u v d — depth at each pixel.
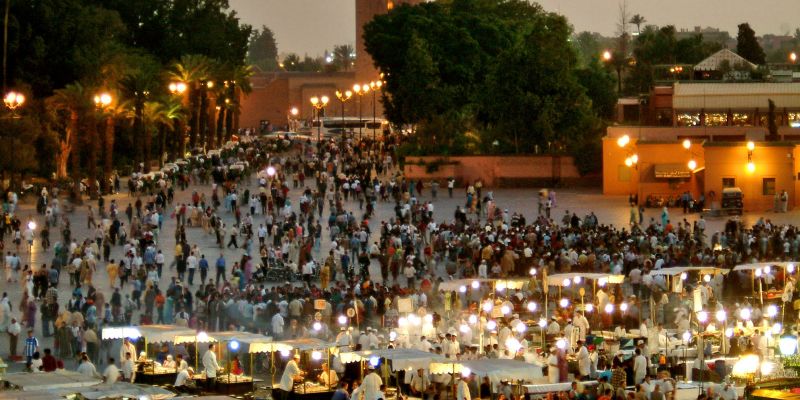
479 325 70.06
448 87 172.00
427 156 149.50
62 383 54.41
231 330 72.19
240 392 63.69
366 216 116.88
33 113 147.38
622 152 138.38
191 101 176.62
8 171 137.75
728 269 83.62
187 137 177.75
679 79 173.50
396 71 183.50
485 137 153.00
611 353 66.12
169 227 112.31
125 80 150.12
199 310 76.06
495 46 182.62
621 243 94.31
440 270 96.56
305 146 174.38
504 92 151.25
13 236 103.12
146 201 127.00
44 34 157.50
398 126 182.75
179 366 65.56
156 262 92.00
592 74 180.75
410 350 60.62
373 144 176.75
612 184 139.00
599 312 75.19
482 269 88.38
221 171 136.25
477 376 60.12
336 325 75.06
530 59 150.38
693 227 108.38
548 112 149.50
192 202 118.00
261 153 160.12
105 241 96.31
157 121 156.00
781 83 147.12
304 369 64.81
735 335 67.50
